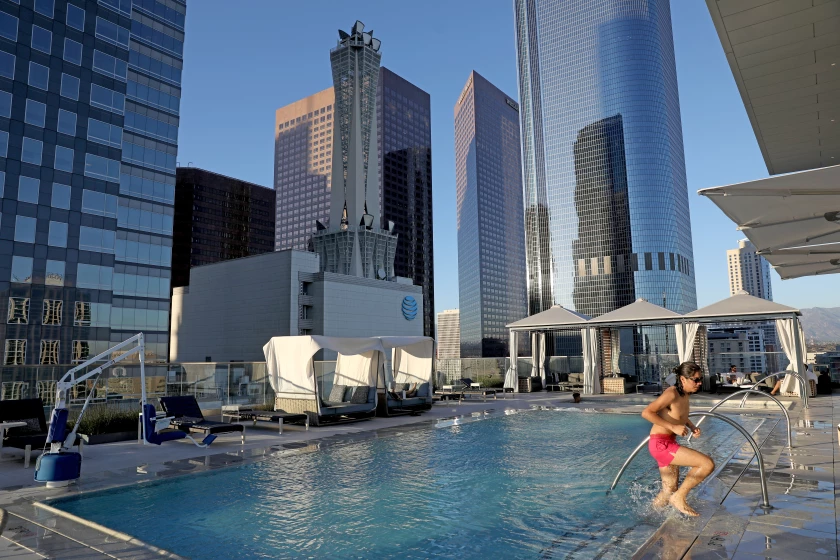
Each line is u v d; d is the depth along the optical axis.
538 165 164.88
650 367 30.59
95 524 6.23
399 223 179.62
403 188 183.12
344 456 10.76
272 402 19.25
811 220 7.48
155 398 16.08
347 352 16.73
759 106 9.72
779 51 8.10
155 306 67.00
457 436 13.42
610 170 151.75
